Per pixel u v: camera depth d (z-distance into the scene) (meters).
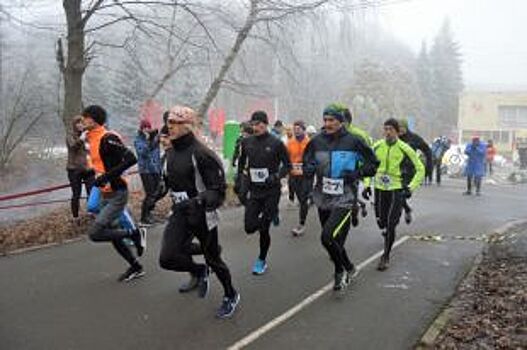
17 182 18.81
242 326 5.57
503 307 6.01
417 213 13.04
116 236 6.75
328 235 6.29
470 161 17.64
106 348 5.02
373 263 8.09
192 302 6.23
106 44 13.52
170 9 13.80
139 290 6.63
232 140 14.48
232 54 16.03
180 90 23.34
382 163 7.85
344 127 6.53
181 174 5.54
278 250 8.78
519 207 14.77
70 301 6.21
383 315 5.96
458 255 8.70
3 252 8.34
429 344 5.16
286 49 16.44
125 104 31.19
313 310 6.07
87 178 6.95
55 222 10.16
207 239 5.65
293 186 10.67
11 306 6.04
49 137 24.52
